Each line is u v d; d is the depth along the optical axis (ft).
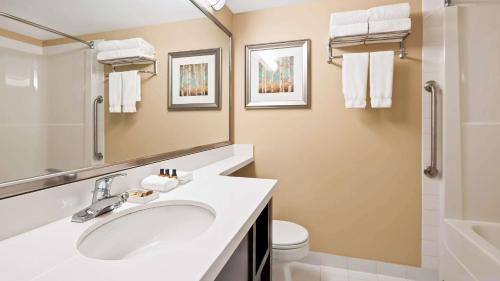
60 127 2.77
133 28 3.86
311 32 6.46
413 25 5.76
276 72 6.72
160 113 4.47
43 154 2.58
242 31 7.05
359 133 6.18
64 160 2.80
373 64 5.63
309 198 6.61
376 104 5.60
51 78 2.67
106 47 3.40
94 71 3.21
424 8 5.68
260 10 6.89
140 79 4.00
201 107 5.66
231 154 7.02
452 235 5.08
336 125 6.34
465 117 5.36
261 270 3.66
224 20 6.66
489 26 5.24
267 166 6.91
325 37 6.35
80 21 3.02
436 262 5.83
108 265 1.84
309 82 6.44
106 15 3.39
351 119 6.23
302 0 6.47
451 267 5.12
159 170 4.29
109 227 2.79
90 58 3.16
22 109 2.39
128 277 1.69
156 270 1.77
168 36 4.67
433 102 5.50
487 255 4.00
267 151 6.89
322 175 6.48
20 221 2.34
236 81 7.14
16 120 2.33
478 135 5.31
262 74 6.84
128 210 3.00
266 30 6.84
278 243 5.00
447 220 5.36
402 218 6.00
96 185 2.98
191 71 5.30
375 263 6.21
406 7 5.26
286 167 6.75
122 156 3.63
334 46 6.18
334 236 6.47
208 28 5.86
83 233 2.39
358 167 6.23
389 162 6.02
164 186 3.61
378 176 6.10
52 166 2.67
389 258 6.12
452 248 5.08
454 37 5.32
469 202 5.34
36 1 2.53
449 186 5.39
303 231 5.52
